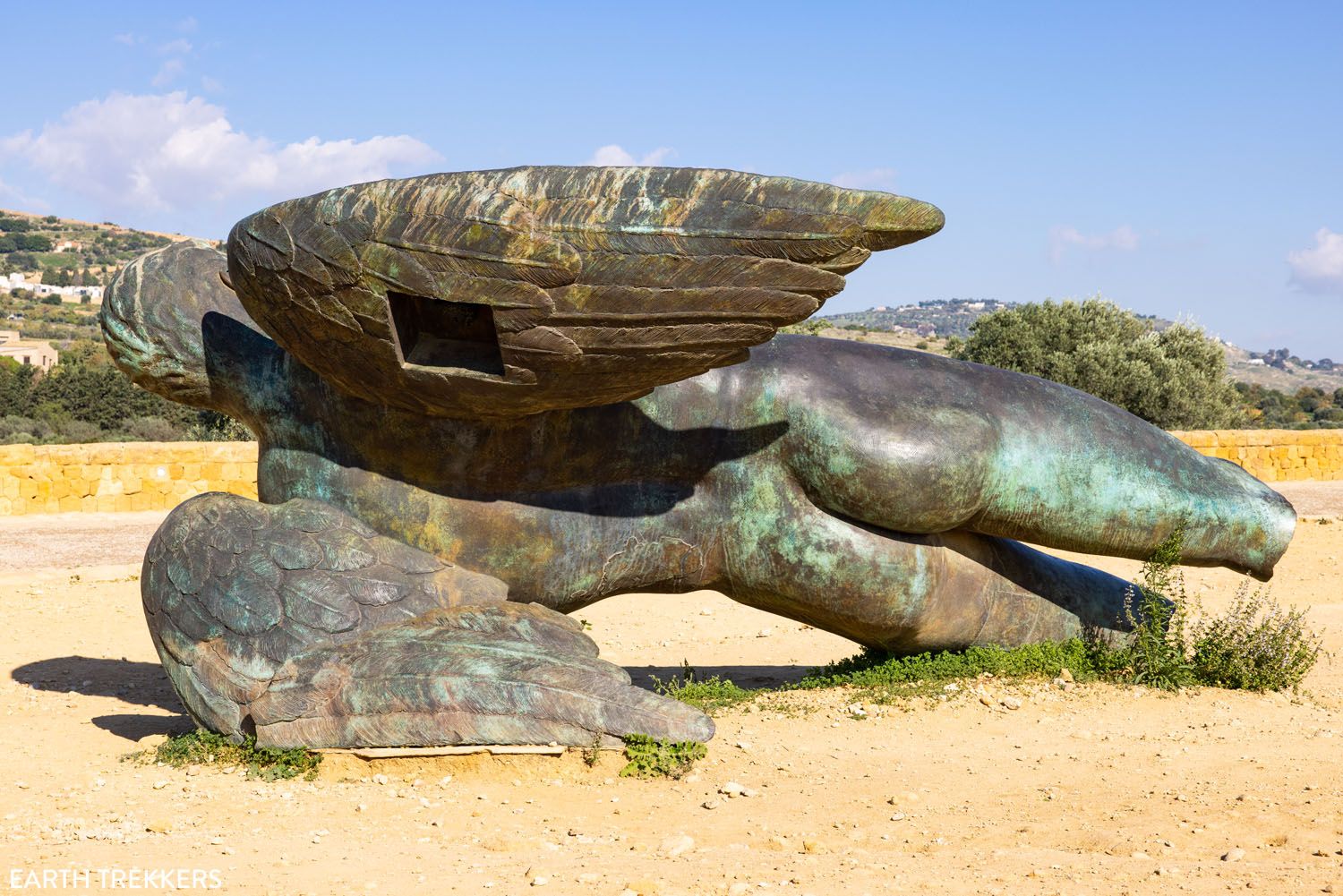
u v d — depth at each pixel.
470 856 4.92
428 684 6.11
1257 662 8.45
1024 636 8.65
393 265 6.20
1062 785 6.13
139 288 7.76
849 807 5.78
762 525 7.88
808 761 6.66
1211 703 7.94
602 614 12.73
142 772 6.39
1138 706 7.83
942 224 5.92
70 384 41.75
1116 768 6.43
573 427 7.49
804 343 8.17
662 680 9.34
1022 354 34.00
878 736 7.21
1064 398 8.28
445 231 6.09
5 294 108.00
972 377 8.19
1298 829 5.21
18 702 8.58
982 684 8.18
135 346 7.71
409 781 6.06
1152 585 8.40
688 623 12.22
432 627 6.60
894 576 7.93
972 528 8.29
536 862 4.80
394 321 6.46
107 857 4.87
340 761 6.18
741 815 5.61
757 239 6.00
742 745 6.89
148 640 11.02
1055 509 8.05
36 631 11.28
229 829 5.33
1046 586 8.70
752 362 7.92
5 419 38.81
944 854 4.94
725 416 7.82
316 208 6.31
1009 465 7.95
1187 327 33.56
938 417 7.77
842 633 8.42
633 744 6.21
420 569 7.03
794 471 7.82
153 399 42.06
